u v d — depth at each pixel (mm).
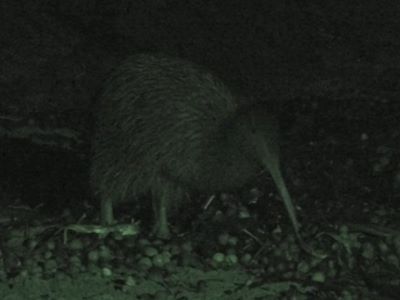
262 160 9016
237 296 8789
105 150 9945
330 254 9516
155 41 19062
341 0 21078
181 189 9891
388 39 19375
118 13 19906
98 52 18234
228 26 19797
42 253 9406
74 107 15734
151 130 9555
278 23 19984
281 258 9391
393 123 14477
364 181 12016
